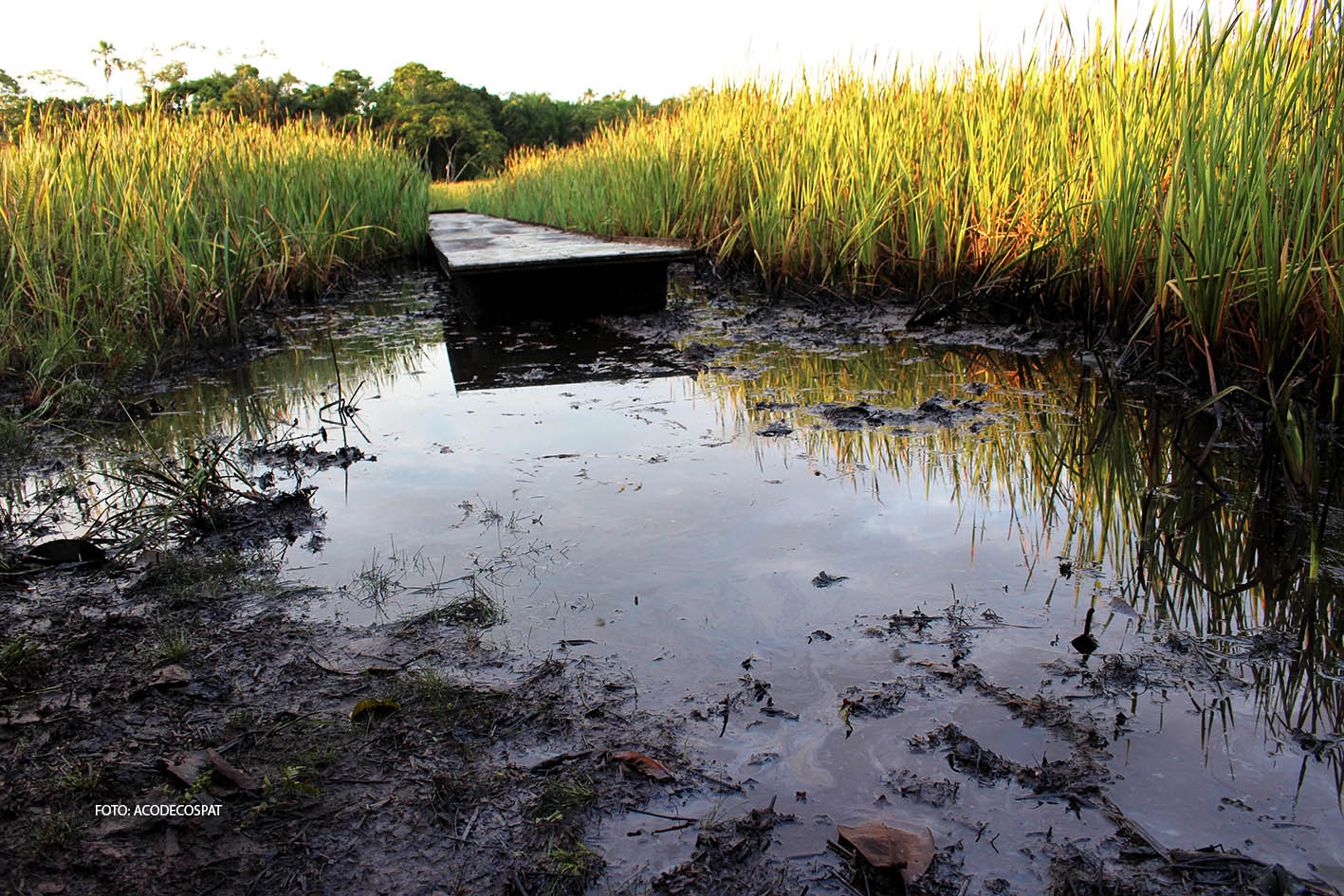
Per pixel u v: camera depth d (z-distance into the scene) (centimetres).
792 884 117
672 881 118
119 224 506
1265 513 236
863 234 597
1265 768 136
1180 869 116
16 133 545
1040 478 268
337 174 866
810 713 154
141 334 476
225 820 131
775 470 278
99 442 333
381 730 151
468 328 583
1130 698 155
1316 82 324
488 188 2041
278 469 294
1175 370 371
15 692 165
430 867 121
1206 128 347
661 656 173
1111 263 418
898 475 272
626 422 339
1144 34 420
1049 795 132
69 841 127
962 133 590
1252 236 316
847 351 471
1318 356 310
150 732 152
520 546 225
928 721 150
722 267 759
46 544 223
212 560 221
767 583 202
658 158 859
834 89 742
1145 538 224
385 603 197
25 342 408
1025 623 182
